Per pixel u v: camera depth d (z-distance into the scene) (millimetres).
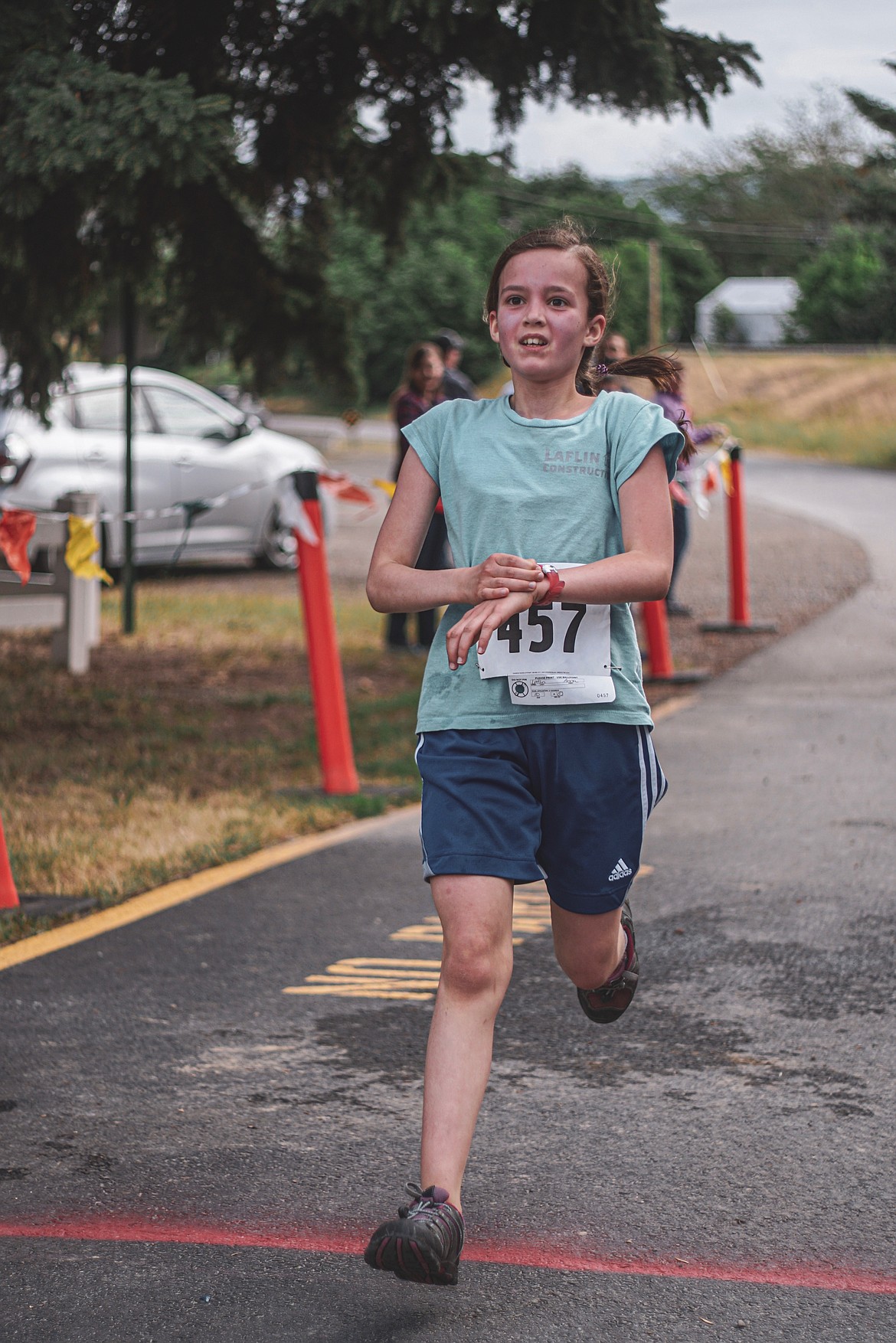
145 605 19641
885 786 10430
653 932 7355
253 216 13516
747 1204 4664
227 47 11938
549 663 4203
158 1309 4062
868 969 6805
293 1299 4109
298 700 13938
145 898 8031
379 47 11555
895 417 72188
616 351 13289
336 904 7918
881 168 30469
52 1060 5836
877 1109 5348
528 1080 5629
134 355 16188
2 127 9180
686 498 16484
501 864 4121
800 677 15047
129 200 9953
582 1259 4336
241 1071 5730
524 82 11602
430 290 90312
